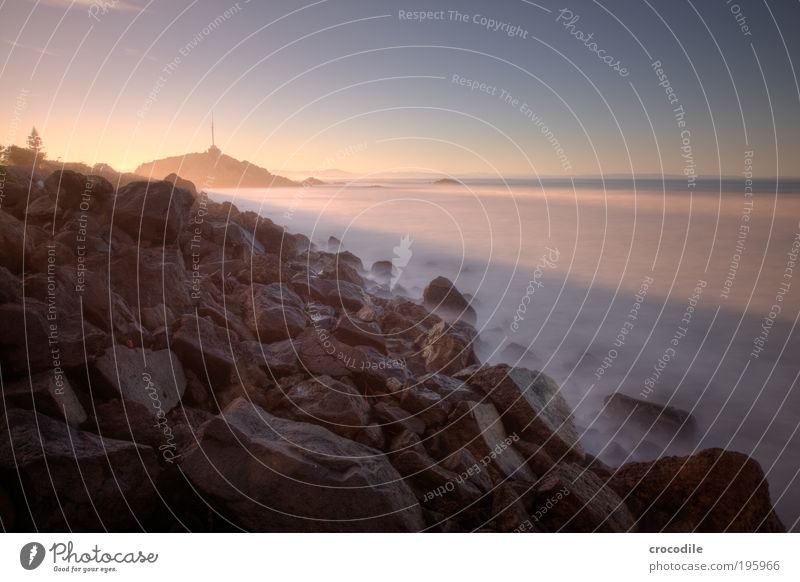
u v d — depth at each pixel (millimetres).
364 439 8086
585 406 14453
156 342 9141
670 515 7793
